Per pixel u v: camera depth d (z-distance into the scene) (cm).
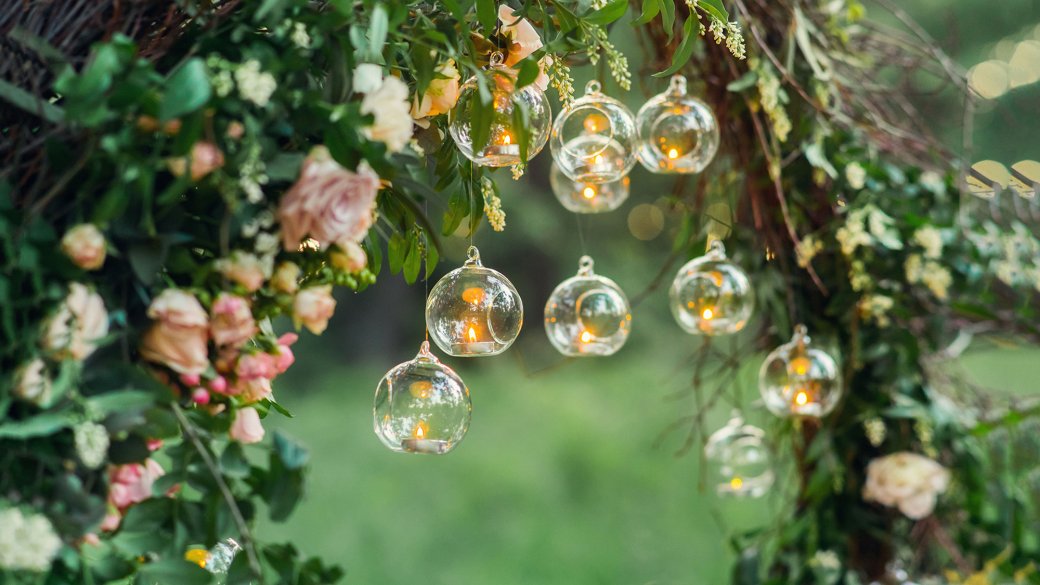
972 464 249
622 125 211
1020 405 254
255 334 186
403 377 197
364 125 178
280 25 180
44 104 176
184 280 180
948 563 252
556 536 555
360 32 181
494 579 518
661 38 231
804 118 235
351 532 522
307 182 176
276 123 179
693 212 249
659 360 748
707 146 221
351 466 577
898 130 242
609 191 238
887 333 244
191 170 174
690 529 575
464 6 192
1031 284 247
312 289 182
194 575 179
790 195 240
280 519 185
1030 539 257
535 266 792
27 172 177
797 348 237
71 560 174
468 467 587
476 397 689
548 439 625
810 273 241
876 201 240
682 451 258
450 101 193
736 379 257
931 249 237
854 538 251
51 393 172
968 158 246
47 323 173
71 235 173
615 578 541
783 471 260
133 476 182
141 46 180
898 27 639
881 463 244
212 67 176
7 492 173
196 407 182
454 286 202
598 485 601
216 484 181
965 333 254
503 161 199
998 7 648
